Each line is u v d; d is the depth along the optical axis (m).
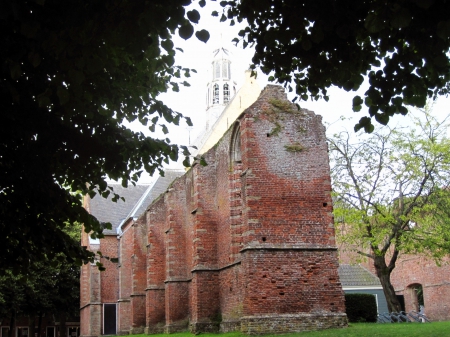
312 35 9.47
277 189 23.03
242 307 23.31
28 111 11.65
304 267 22.34
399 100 10.63
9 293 48.78
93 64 8.78
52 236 12.95
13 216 12.30
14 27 9.18
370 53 10.98
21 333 74.00
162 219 41.34
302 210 22.97
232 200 28.03
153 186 56.94
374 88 10.66
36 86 11.05
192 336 27.95
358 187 31.56
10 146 11.98
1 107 11.14
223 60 86.31
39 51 9.68
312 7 9.12
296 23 9.33
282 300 21.89
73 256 13.41
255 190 22.88
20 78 11.05
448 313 41.25
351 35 10.27
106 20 8.65
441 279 42.16
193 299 30.06
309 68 11.85
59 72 10.34
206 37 8.77
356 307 30.86
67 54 9.18
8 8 7.91
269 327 21.48
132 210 57.59
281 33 9.59
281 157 23.42
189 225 35.22
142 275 45.62
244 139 23.55
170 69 13.44
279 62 11.43
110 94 12.10
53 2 8.86
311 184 23.34
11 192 12.31
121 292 52.47
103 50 8.91
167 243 36.03
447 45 9.22
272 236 22.52
